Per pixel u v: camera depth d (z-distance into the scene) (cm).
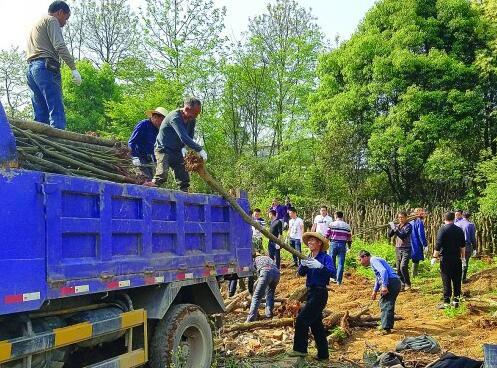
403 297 1373
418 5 2919
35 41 746
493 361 577
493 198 2081
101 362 540
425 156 2844
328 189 3003
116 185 545
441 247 1203
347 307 1235
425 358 795
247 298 1212
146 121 834
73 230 486
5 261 418
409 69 2750
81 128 3347
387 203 2986
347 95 2986
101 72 3481
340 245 1561
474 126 2747
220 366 769
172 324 628
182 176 789
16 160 439
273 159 3603
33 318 484
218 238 736
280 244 809
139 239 580
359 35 3059
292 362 796
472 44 2858
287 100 4241
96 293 545
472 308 1145
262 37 4125
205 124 3378
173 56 3384
